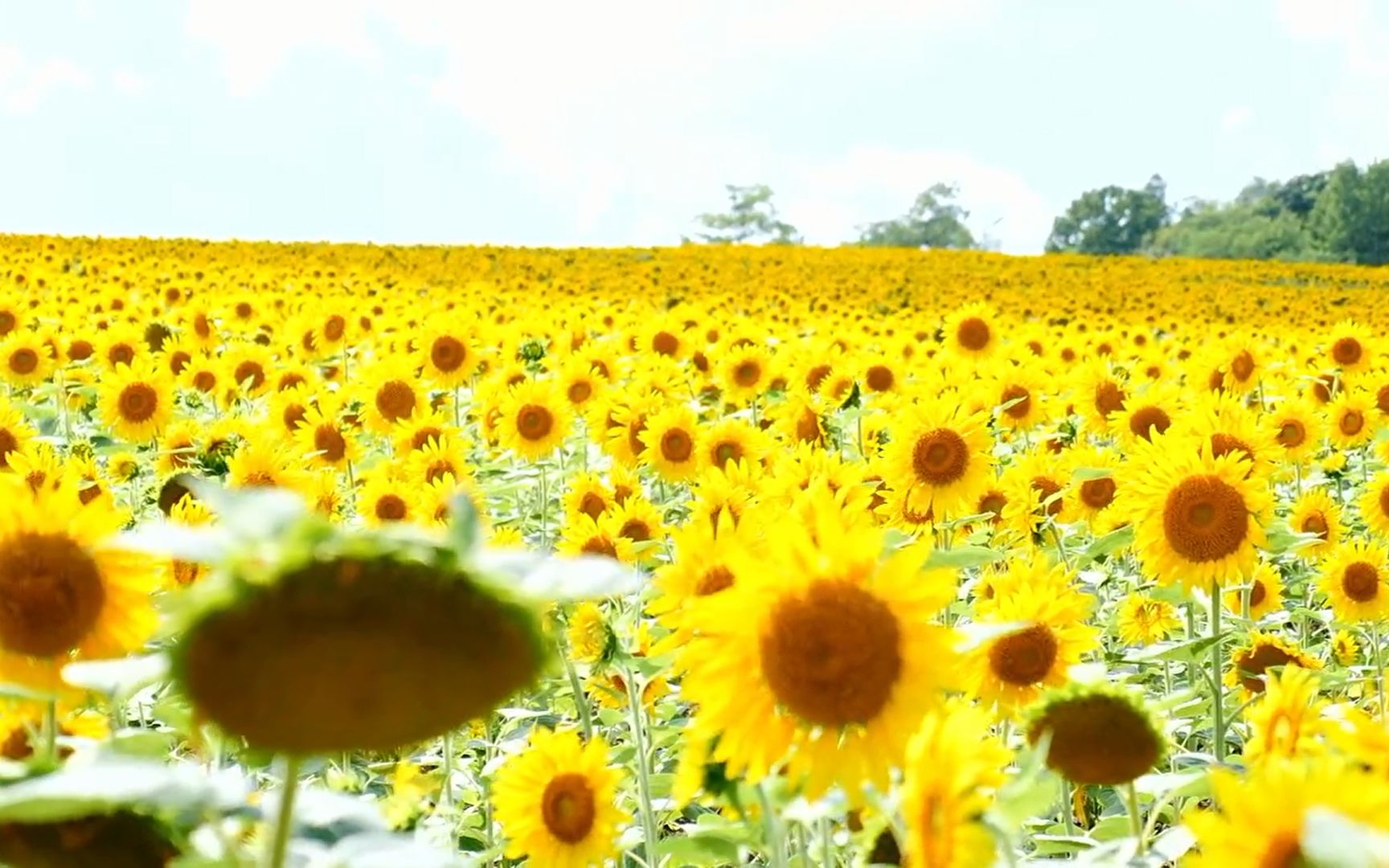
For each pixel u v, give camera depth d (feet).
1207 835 4.71
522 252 172.35
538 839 12.16
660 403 30.25
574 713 16.66
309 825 4.90
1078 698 7.73
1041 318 94.48
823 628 6.50
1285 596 24.80
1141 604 19.81
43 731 7.00
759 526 10.18
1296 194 476.95
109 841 4.70
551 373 39.11
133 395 30.86
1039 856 9.73
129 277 87.66
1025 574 14.57
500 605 3.91
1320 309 116.78
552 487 31.24
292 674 3.84
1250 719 9.31
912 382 39.04
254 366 38.32
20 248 129.59
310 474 22.39
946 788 5.58
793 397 31.76
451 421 36.14
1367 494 24.90
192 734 4.10
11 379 37.63
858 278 146.20
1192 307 113.91
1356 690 18.17
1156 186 490.08
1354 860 3.75
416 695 3.88
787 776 6.75
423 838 7.93
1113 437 32.99
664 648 9.48
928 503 19.84
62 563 6.85
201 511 16.58
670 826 14.39
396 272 126.82
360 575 3.86
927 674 6.55
